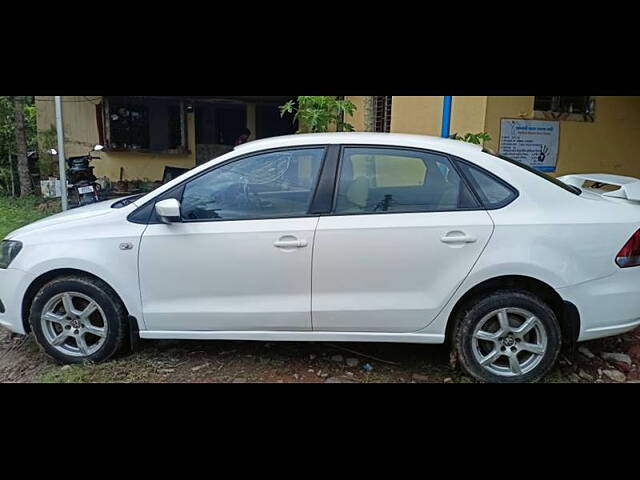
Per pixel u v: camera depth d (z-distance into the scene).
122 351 3.38
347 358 3.39
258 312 3.01
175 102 10.80
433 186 2.96
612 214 2.90
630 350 3.47
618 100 6.41
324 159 3.02
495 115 5.81
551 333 2.92
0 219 7.46
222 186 3.07
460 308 2.98
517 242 2.82
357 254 2.90
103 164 10.67
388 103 7.84
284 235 2.93
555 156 6.21
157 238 3.02
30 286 3.17
